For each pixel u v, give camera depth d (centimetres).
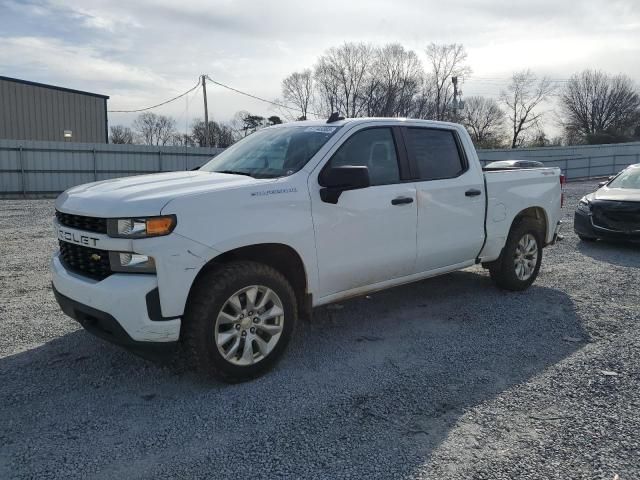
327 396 350
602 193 946
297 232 381
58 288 366
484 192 536
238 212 352
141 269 323
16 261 753
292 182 385
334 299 425
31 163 2225
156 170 2581
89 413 326
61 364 398
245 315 362
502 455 282
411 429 309
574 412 328
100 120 3139
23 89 2803
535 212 624
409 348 436
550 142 7356
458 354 423
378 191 438
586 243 953
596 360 410
